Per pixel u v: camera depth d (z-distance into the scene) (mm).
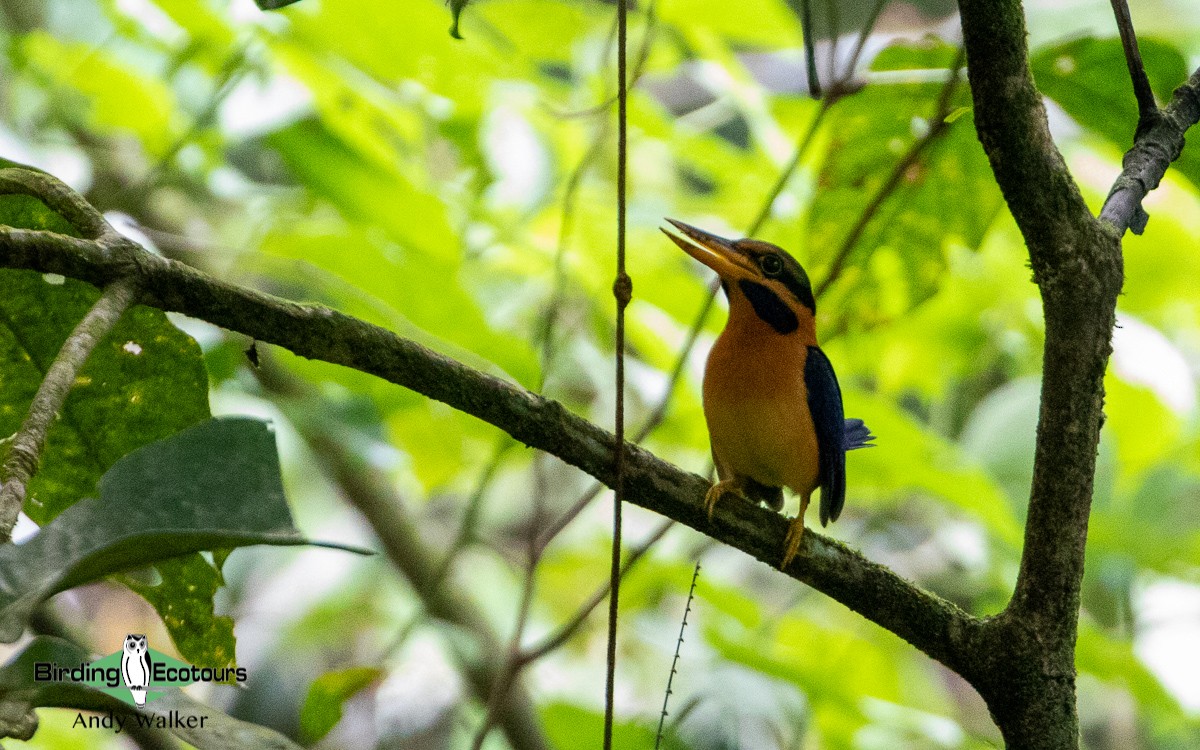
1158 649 13570
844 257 8414
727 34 11430
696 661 11148
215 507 3973
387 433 11312
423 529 14781
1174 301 13039
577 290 11930
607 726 5750
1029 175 5512
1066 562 6184
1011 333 13984
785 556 6867
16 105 12492
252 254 9523
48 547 3783
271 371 11641
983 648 6488
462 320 10398
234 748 3908
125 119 11797
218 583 5598
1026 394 13375
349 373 10609
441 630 11969
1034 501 6152
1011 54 5293
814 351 8852
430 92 10664
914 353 13992
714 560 15766
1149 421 11672
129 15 11297
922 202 8656
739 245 8898
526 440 6137
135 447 5988
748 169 12242
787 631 13477
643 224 11570
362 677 8016
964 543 14289
